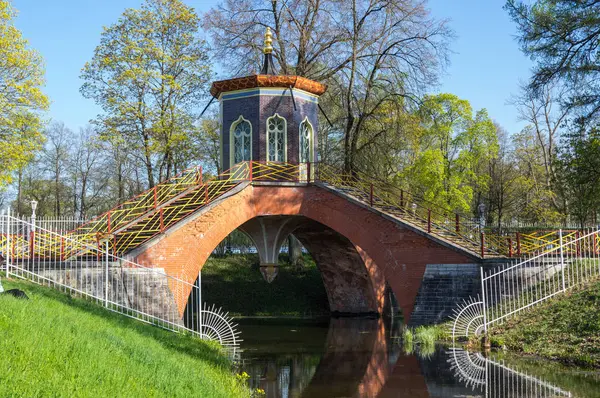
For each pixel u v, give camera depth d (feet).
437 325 65.62
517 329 56.59
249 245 153.79
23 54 93.15
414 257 69.41
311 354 59.52
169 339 46.19
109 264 56.90
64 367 24.50
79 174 174.40
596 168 84.94
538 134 147.23
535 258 63.52
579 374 43.83
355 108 101.30
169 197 70.69
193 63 110.22
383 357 55.72
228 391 33.96
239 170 77.51
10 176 95.55
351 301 104.73
